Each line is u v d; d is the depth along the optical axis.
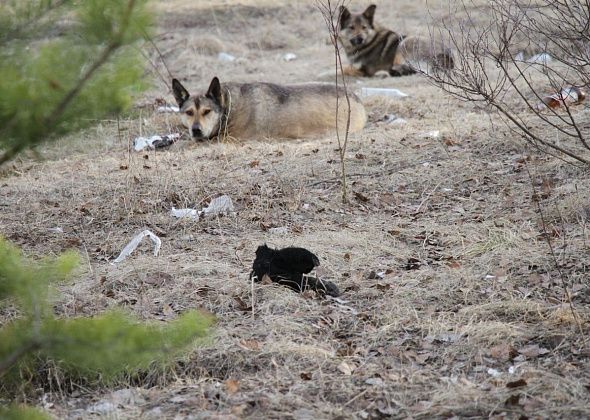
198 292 10.68
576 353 8.97
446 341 9.40
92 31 6.39
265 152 17.39
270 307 10.21
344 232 12.57
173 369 8.91
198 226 13.30
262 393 8.41
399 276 11.12
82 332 6.28
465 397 8.09
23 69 6.38
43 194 15.26
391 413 8.02
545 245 11.66
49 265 7.18
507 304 9.98
